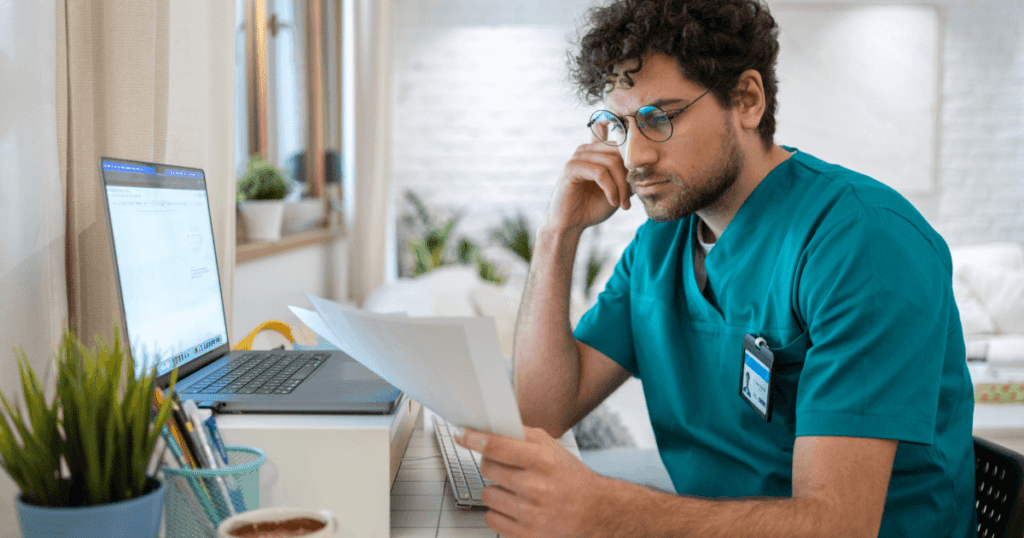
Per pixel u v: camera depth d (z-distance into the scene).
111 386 0.51
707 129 0.89
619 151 1.00
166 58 1.05
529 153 4.13
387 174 3.54
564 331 1.14
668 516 0.68
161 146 1.05
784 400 0.94
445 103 4.10
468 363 0.58
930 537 0.90
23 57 0.78
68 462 0.51
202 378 0.92
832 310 0.81
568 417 1.16
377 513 0.77
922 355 0.76
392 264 3.92
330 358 1.07
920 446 0.88
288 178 2.61
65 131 0.89
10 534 0.76
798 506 0.71
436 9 4.05
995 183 4.25
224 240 1.35
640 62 0.87
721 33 0.86
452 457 0.96
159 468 0.59
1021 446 2.29
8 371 0.77
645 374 1.15
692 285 1.06
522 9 4.07
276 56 2.69
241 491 0.59
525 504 0.65
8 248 0.77
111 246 0.78
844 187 0.90
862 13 4.16
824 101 4.20
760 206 0.97
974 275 3.51
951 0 4.16
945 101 4.21
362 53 3.15
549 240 1.14
